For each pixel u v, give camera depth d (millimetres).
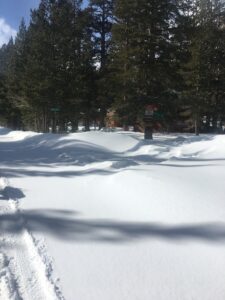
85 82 41219
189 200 7109
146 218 6766
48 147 24297
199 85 35719
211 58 36281
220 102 37344
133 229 6340
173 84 34031
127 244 5793
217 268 4910
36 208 8055
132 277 4832
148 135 25844
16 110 61594
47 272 5020
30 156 19297
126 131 35656
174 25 33656
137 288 4566
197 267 4977
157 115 32094
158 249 5547
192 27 34469
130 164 13328
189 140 22297
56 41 41625
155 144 22219
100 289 4570
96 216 7184
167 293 4426
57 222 6992
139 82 33062
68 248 5793
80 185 10297
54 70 41281
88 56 41594
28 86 43656
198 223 6199
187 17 34188
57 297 4375
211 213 6461
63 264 5270
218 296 4316
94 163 15492
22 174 13102
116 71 35719
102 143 23969
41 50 42031
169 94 34188
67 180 11430
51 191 9750
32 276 4949
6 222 7160
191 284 4598
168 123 34625
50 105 42062
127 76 32594
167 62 33375
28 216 7469
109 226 6582
